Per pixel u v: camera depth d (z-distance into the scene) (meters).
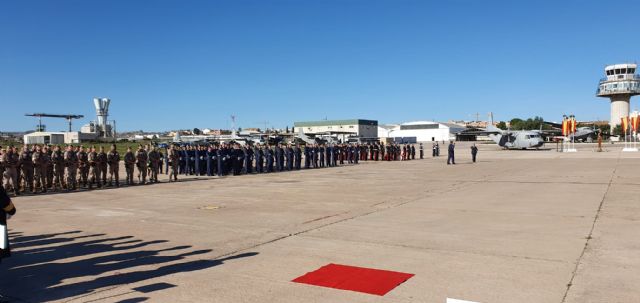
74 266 6.43
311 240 7.89
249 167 25.09
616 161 30.66
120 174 25.30
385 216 10.24
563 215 10.06
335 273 5.95
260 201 13.04
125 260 6.72
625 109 90.06
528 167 26.45
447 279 5.63
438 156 45.28
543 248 7.09
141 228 9.14
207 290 5.34
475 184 17.23
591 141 86.25
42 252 7.25
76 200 13.93
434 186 16.72
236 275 5.92
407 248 7.23
